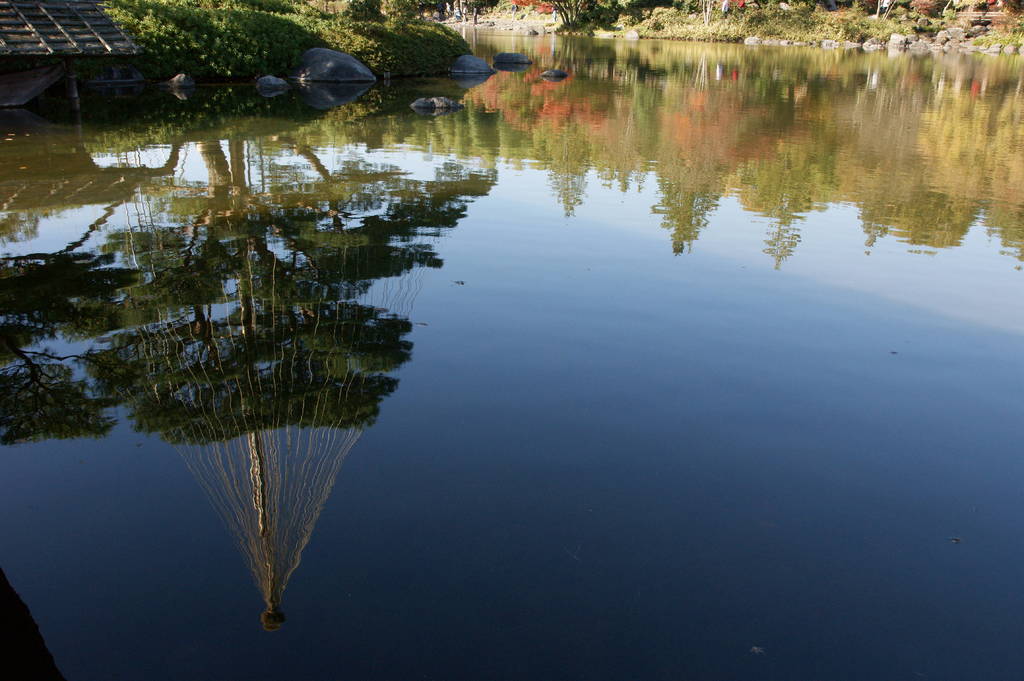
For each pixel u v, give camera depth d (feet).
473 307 15.80
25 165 27.35
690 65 87.35
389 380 12.48
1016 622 7.99
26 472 9.80
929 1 155.43
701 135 40.68
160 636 7.25
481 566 8.34
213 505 9.15
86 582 7.93
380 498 9.37
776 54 108.99
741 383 13.02
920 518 9.66
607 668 7.11
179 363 12.78
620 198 26.25
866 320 16.11
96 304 15.16
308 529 8.73
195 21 53.67
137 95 47.52
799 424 11.77
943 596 8.32
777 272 19.02
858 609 8.06
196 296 15.70
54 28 39.75
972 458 11.08
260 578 7.99
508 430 11.13
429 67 70.23
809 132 42.57
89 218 21.08
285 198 24.02
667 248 20.63
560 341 14.37
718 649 7.41
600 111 48.78
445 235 20.97
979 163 34.99
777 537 9.12
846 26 135.95
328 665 6.98
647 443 11.02
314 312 15.15
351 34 63.00
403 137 36.63
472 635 7.41
